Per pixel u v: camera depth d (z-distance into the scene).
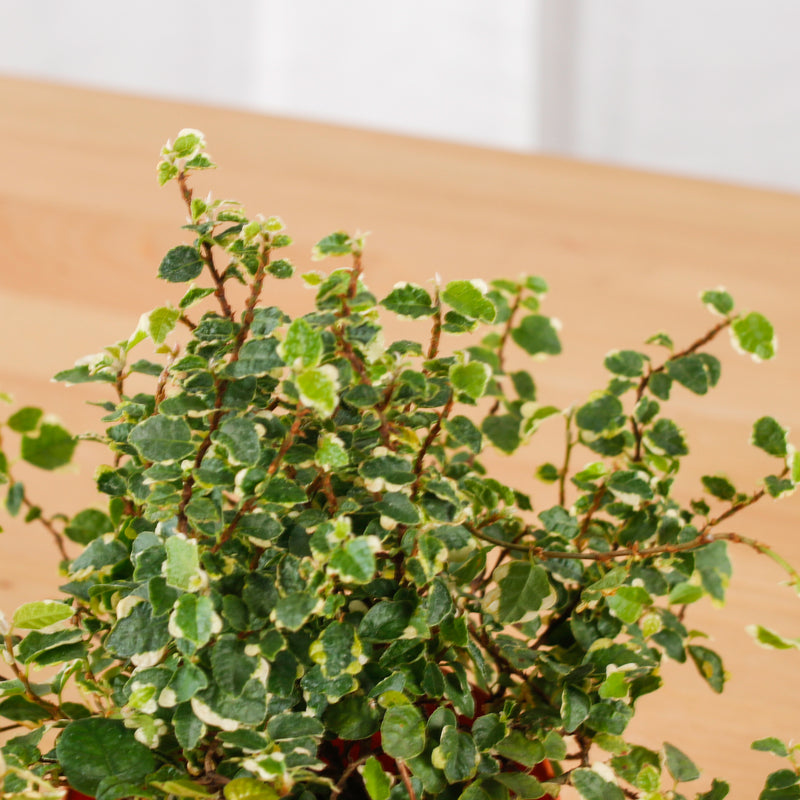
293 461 0.95
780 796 0.98
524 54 2.98
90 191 1.58
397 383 0.95
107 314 1.41
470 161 1.75
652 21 2.85
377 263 1.52
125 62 3.10
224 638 0.94
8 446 1.23
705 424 1.34
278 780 0.93
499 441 1.06
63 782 0.97
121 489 0.99
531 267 1.56
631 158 3.02
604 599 0.99
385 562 0.97
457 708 0.97
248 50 3.07
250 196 1.60
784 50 2.81
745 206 1.73
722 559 1.03
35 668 0.97
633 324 1.48
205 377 0.95
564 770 1.05
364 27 3.01
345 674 0.95
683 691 1.15
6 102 1.73
